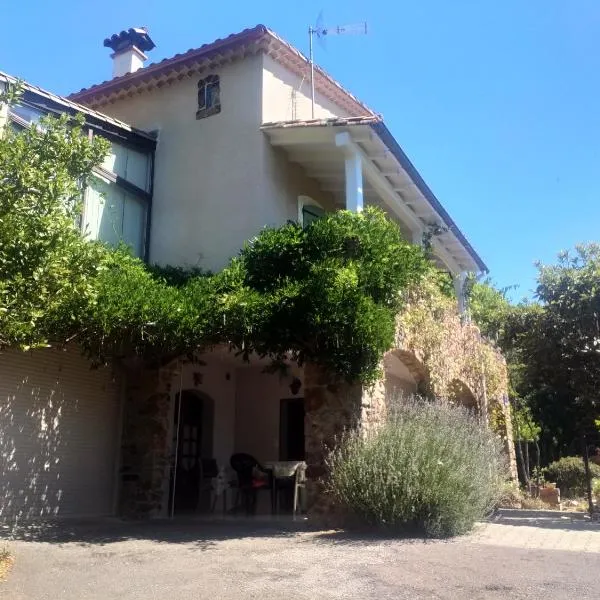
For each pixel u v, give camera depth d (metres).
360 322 8.58
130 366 11.09
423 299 12.35
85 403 10.33
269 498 12.16
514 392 19.67
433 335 12.46
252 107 12.04
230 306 8.50
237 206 11.70
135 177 12.34
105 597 5.10
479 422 10.80
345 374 9.01
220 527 9.11
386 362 11.87
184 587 5.38
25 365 9.34
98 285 7.32
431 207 13.76
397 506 8.07
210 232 11.82
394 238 10.04
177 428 11.76
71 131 6.70
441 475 8.18
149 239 12.33
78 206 6.32
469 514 8.33
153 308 8.34
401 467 8.25
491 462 9.33
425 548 7.11
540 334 13.48
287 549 7.06
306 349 9.16
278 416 13.84
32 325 5.73
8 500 8.88
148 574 5.85
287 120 12.66
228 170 11.95
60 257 5.89
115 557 6.65
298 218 12.62
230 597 5.05
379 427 9.01
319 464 9.30
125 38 15.79
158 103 13.17
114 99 13.74
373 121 10.74
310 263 9.32
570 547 7.60
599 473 20.67
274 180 11.93
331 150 12.02
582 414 13.97
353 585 5.41
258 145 11.77
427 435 8.59
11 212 5.69
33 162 6.18
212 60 12.52
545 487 17.31
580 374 13.25
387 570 5.95
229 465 13.39
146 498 10.41
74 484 9.96
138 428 10.78
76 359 10.23
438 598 5.05
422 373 12.27
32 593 5.23
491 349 17.14
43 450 9.51
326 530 8.65
